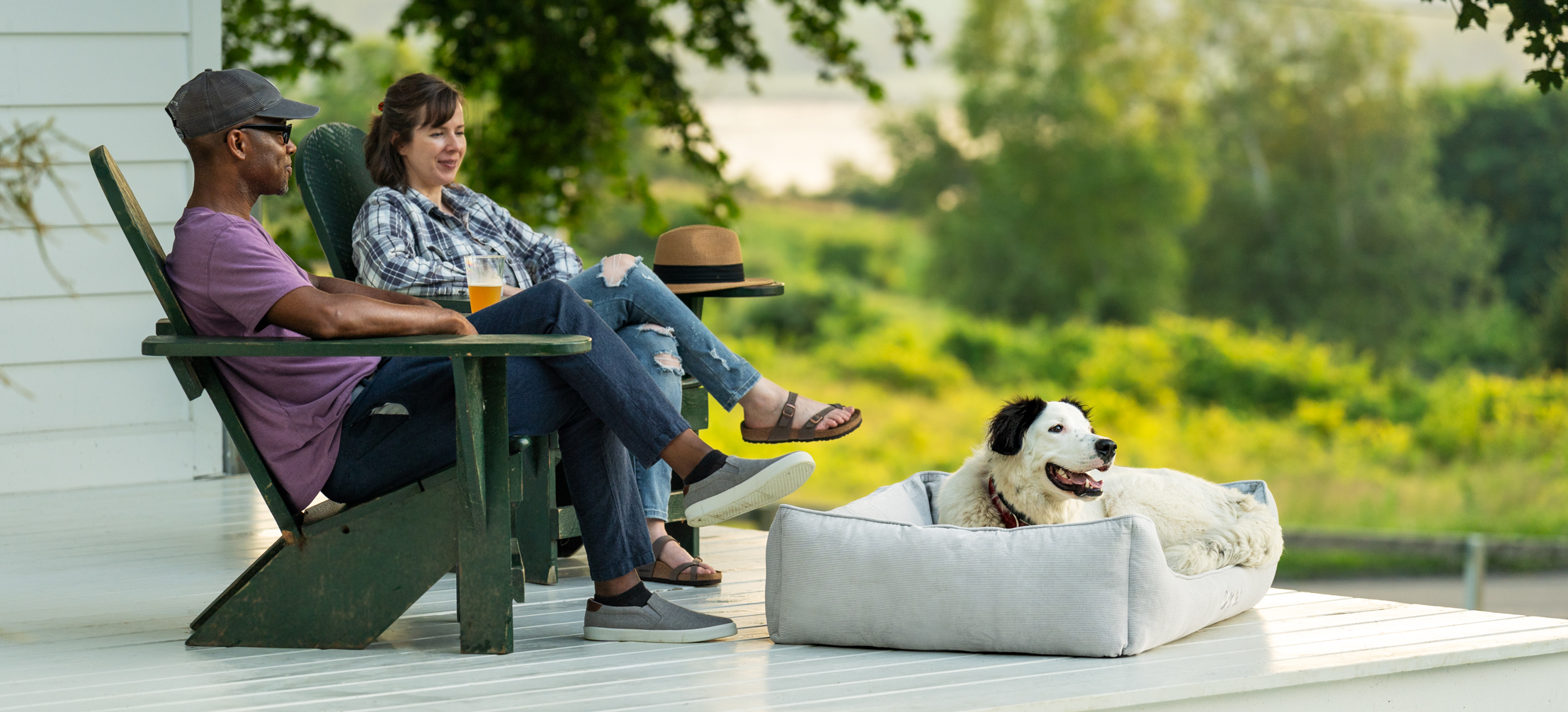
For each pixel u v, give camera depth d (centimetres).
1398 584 1447
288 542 253
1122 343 2412
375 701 221
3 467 428
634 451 252
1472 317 2433
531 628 275
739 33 955
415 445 250
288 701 221
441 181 342
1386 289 2470
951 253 2561
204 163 249
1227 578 281
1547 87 483
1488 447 2109
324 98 2058
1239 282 2523
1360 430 2184
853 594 256
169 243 450
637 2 928
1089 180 2517
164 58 443
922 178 2589
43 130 403
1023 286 2527
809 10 963
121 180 239
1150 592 251
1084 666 245
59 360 434
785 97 2595
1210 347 2350
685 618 265
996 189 2559
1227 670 245
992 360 2442
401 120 334
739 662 248
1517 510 1952
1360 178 2509
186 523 385
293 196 841
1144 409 2294
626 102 894
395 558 251
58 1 422
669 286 346
